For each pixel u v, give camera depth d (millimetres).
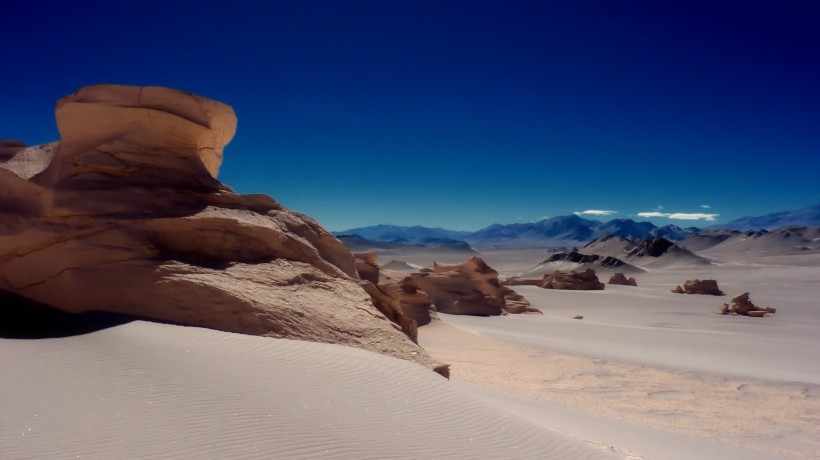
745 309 48250
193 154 14992
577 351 27172
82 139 14039
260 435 6926
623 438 11781
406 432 7852
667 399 18344
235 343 10078
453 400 9375
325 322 11922
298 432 7164
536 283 71625
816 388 20484
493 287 42688
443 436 7996
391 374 9852
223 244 13250
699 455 11438
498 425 8828
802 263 113125
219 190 15016
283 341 10547
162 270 11766
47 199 12750
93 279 11594
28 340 9664
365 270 27219
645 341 31484
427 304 30750
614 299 59062
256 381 8586
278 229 14359
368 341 11789
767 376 22516
